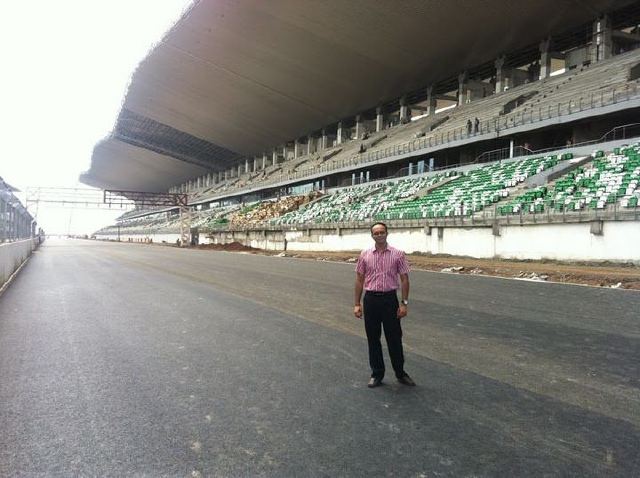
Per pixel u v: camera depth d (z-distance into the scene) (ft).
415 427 13.26
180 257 106.32
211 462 11.35
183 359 20.38
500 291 40.50
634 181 63.41
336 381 17.35
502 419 13.82
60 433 13.02
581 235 60.80
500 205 79.61
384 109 196.03
